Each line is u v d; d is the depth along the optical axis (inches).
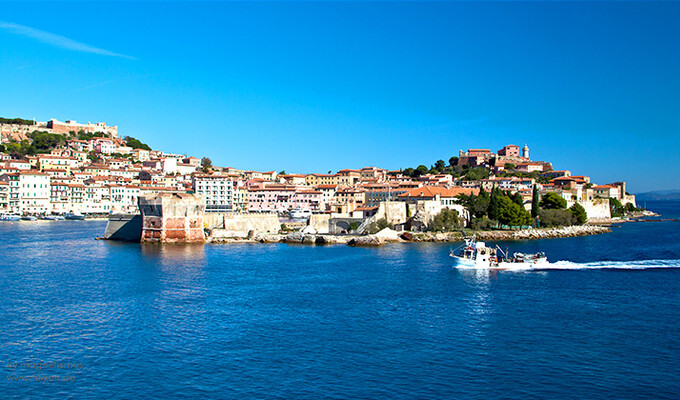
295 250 6082.7
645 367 2397.9
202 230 6870.1
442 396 2137.1
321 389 2194.9
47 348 2628.0
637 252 5969.5
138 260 5265.8
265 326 2960.1
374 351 2588.6
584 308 3336.6
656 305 3410.4
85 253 5821.9
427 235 7180.1
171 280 4185.5
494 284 4042.8
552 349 2615.7
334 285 3981.3
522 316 3159.5
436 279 4229.8
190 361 2471.7
